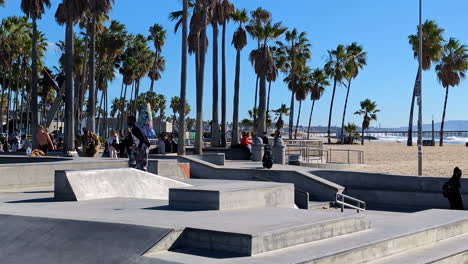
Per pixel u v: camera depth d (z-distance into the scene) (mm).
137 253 6242
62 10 30156
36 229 7340
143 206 9484
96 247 6531
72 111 29188
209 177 20984
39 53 59781
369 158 41438
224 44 40281
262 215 8062
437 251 8141
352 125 92312
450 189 14016
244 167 22031
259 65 44344
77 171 10977
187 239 6719
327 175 19594
